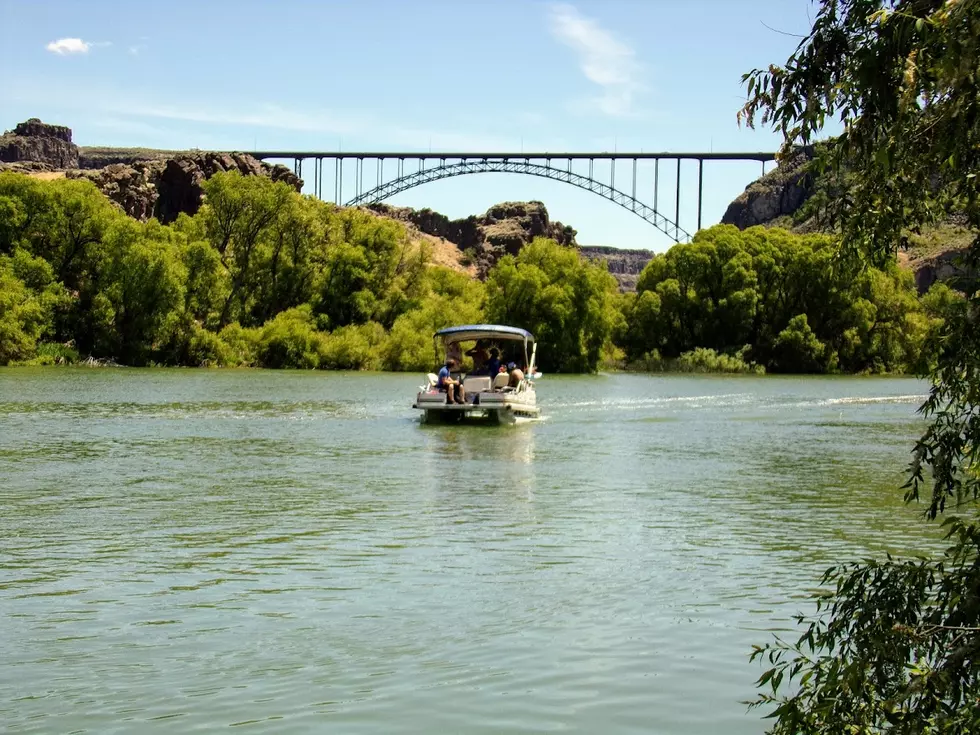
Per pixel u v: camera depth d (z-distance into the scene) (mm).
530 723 8305
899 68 5730
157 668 9523
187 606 11602
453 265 167875
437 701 8742
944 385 6230
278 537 15477
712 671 9570
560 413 43250
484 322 96750
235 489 20391
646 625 10977
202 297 90188
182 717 8359
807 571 13500
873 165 6117
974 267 6227
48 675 9320
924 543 15414
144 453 26297
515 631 10742
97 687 9031
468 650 10094
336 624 10938
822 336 103375
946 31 5273
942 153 5719
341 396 50312
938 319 6297
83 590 12266
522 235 194375
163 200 126625
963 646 5613
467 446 29078
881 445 30469
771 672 6383
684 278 110500
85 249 82062
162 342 82375
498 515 17578
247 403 44750
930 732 5559
